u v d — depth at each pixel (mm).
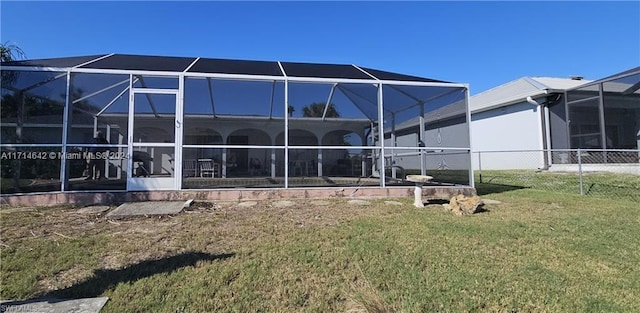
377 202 6883
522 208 6316
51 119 6723
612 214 5719
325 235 4285
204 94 9305
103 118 8844
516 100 15484
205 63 8492
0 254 3520
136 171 7176
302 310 2473
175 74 7082
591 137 13000
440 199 7305
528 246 3916
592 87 13094
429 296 2645
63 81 6758
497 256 3572
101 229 4551
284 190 7246
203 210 5910
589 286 2852
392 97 9070
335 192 7457
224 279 2955
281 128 11078
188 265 3264
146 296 2646
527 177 12258
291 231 4484
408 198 7496
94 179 7836
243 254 3576
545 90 14117
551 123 14594
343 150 8820
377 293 2699
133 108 7016
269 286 2838
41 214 5406
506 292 2727
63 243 3891
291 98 9805
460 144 8375
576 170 13031
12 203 6180
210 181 8133
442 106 8930
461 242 4043
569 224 4984
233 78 7363
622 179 10141
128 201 6617
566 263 3391
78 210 5750
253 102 10086
